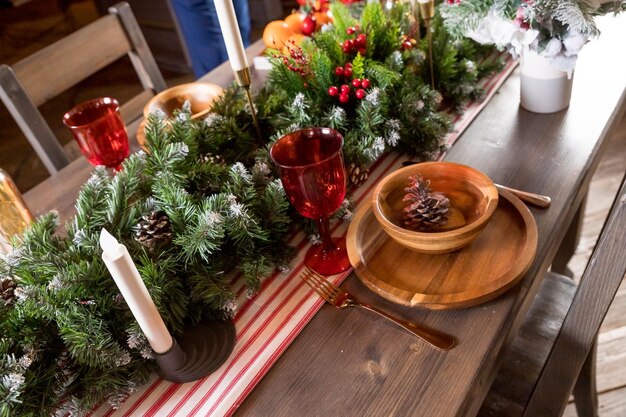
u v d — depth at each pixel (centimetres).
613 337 135
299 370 61
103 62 133
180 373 61
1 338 60
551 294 97
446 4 93
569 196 78
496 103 100
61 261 64
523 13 78
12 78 116
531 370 85
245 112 90
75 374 61
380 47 93
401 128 88
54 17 399
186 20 199
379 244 73
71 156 129
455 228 69
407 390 57
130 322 62
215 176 75
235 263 73
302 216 79
